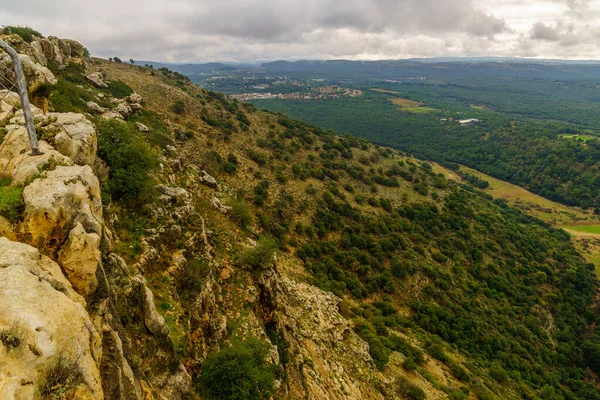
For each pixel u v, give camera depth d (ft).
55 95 84.84
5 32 106.11
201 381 58.85
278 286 105.91
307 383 84.99
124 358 36.24
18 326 22.34
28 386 20.97
